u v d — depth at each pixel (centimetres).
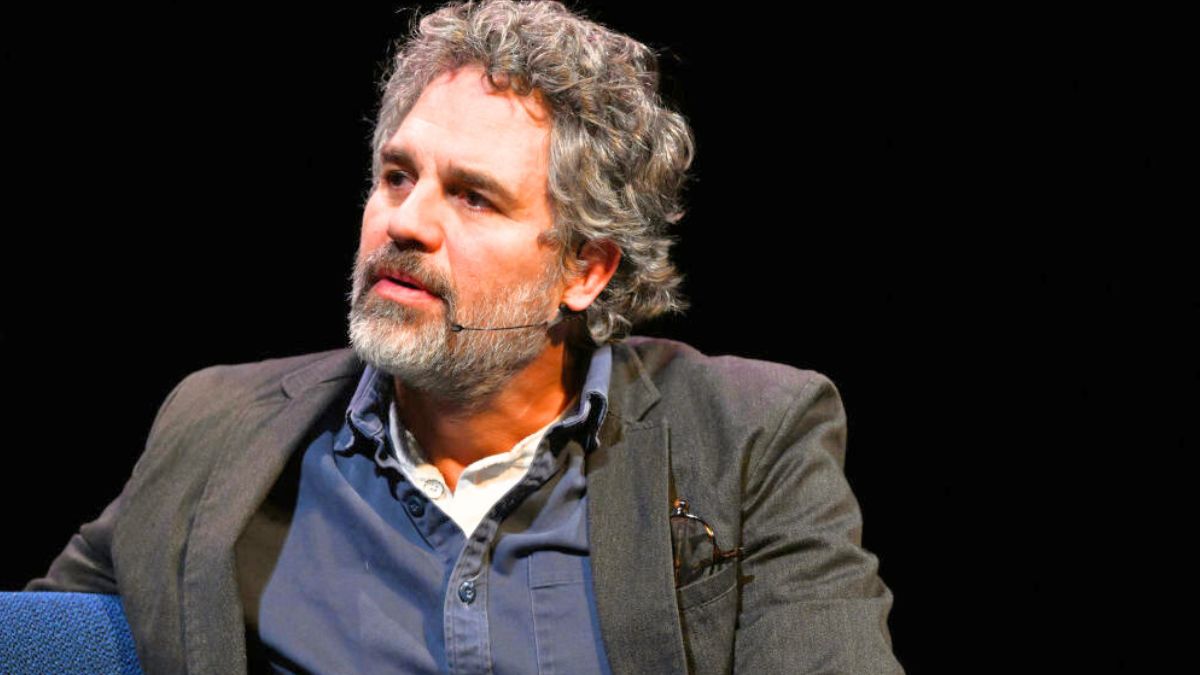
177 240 1037
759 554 481
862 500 1000
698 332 990
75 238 1033
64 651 474
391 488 505
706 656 466
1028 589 977
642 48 557
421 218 478
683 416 512
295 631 479
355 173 1016
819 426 514
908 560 995
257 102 1011
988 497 982
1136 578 956
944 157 959
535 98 502
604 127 513
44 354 1039
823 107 965
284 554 497
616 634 459
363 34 990
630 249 532
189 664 467
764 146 974
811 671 446
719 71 963
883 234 973
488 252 487
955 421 985
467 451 520
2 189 1018
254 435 516
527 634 471
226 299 1041
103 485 1052
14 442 1039
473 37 507
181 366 1047
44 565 1043
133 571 493
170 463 520
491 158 487
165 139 1023
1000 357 973
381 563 490
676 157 559
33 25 1000
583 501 497
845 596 467
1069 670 962
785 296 987
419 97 513
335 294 1042
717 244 987
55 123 1013
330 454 517
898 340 982
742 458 491
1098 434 959
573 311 521
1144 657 952
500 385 504
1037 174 947
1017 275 960
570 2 905
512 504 493
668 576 462
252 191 1028
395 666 472
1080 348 955
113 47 1006
